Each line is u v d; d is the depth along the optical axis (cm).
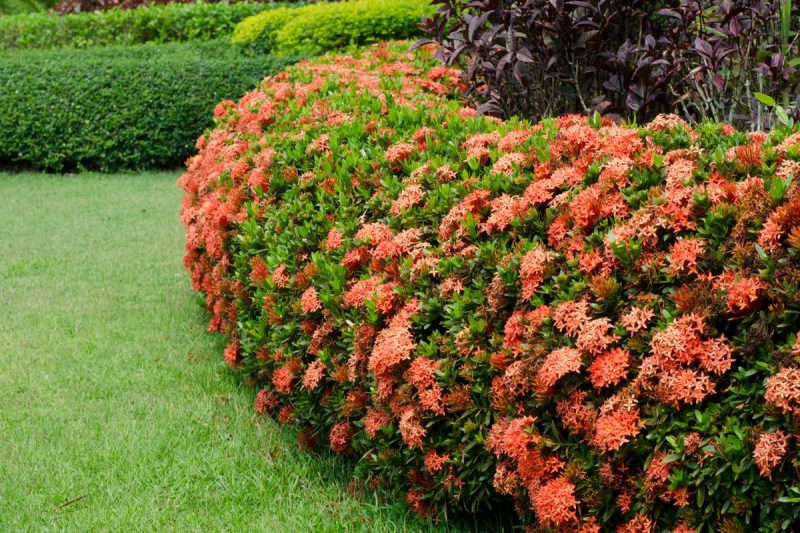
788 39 429
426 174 326
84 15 1416
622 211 248
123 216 824
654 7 462
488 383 257
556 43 445
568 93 461
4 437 370
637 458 217
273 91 555
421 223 310
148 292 594
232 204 416
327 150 396
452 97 550
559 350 227
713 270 221
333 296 315
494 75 485
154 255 688
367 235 315
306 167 395
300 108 484
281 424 380
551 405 238
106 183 991
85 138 1038
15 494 322
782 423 191
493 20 469
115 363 457
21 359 464
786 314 198
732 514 199
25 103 1036
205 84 1043
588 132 294
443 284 273
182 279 624
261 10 1430
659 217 231
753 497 194
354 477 319
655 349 209
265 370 370
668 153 269
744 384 201
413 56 632
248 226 390
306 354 336
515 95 496
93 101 1038
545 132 331
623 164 262
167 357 470
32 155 1045
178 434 371
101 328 518
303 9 1205
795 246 201
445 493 275
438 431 270
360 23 1080
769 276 203
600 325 223
